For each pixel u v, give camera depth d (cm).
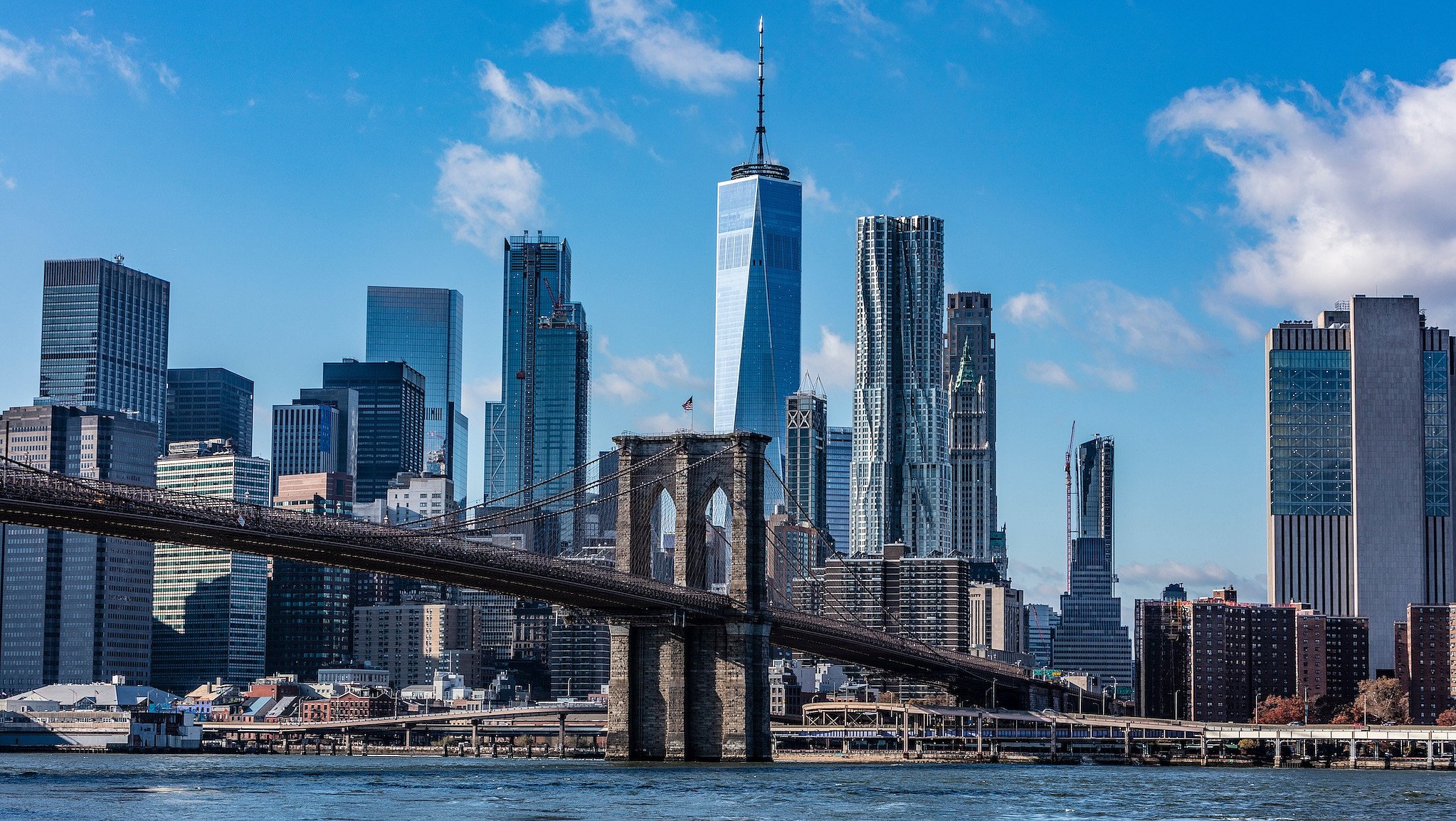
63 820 15550
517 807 17362
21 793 18825
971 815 17562
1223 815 18312
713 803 18338
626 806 17700
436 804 17688
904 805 18812
